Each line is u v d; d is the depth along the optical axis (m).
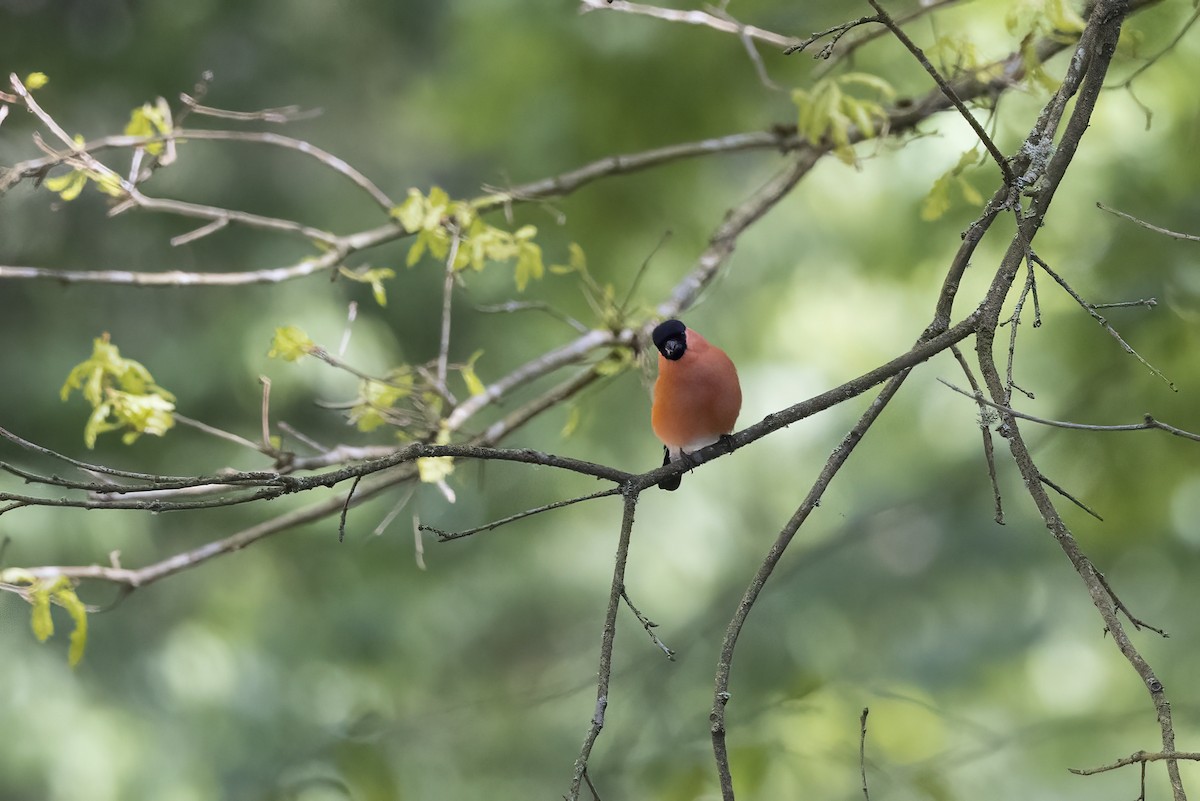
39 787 11.88
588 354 7.11
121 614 13.00
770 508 15.92
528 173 10.12
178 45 14.03
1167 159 9.36
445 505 15.17
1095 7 4.82
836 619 13.76
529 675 15.37
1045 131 4.69
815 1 8.99
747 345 14.56
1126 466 9.63
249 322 13.42
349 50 14.99
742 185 13.34
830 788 7.95
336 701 13.73
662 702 9.64
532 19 10.13
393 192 15.15
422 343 14.88
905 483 14.13
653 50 9.61
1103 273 9.36
